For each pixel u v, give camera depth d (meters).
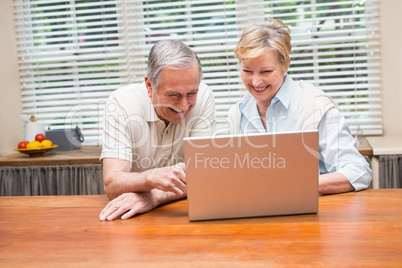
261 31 1.69
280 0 3.23
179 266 1.07
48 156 3.03
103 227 1.39
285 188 1.38
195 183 1.37
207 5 3.35
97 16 3.38
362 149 2.69
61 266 1.11
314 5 3.17
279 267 1.04
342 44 3.21
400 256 1.07
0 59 3.47
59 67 3.51
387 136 3.20
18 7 3.45
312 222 1.33
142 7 3.34
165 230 1.33
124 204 1.51
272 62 1.70
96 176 2.89
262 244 1.18
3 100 3.50
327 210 1.44
